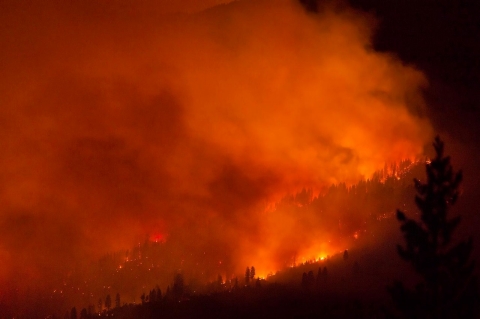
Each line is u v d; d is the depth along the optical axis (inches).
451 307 852.6
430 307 858.8
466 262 870.4
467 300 848.9
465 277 864.3
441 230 880.9
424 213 888.9
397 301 880.9
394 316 893.8
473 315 842.8
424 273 871.7
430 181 896.9
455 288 858.1
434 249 874.1
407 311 871.7
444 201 888.9
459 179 896.9
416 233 882.1
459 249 871.1
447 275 865.5
